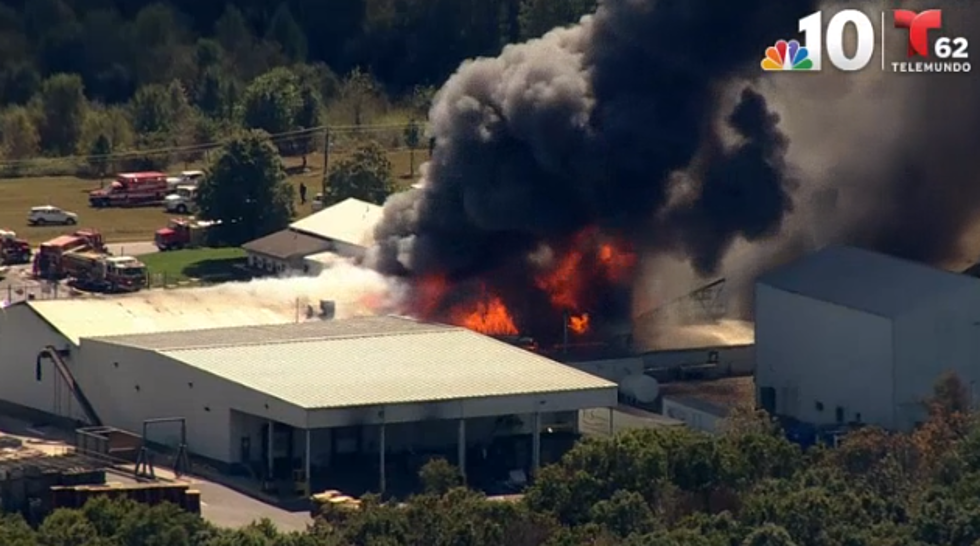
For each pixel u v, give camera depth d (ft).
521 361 504.43
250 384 476.95
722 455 433.48
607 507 407.23
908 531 407.23
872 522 413.59
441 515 401.29
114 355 510.99
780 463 444.14
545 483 422.00
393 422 469.57
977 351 517.96
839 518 409.49
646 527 406.21
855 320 520.01
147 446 497.87
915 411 512.22
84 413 517.55
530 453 488.44
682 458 431.43
